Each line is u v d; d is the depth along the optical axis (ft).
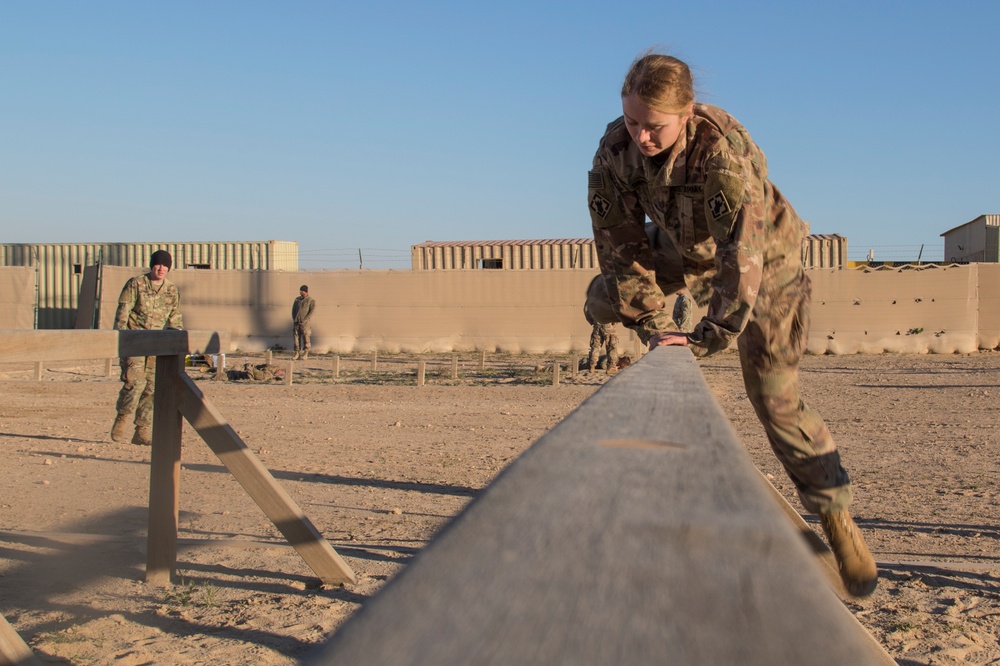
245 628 11.30
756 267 8.41
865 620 12.06
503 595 1.01
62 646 10.46
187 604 12.28
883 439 29.86
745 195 8.30
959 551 15.84
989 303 76.95
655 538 1.18
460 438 29.96
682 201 8.89
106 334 11.02
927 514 18.88
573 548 1.15
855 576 10.05
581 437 1.91
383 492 20.92
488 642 0.91
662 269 10.28
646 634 0.92
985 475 23.30
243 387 48.91
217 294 82.69
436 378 55.26
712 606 0.97
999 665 10.50
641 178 9.26
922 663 10.52
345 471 23.59
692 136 8.46
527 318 80.18
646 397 2.72
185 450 26.53
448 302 80.84
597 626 0.94
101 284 81.15
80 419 34.50
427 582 1.06
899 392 45.91
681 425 2.10
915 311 77.00
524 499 1.39
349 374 58.65
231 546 15.44
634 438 1.91
